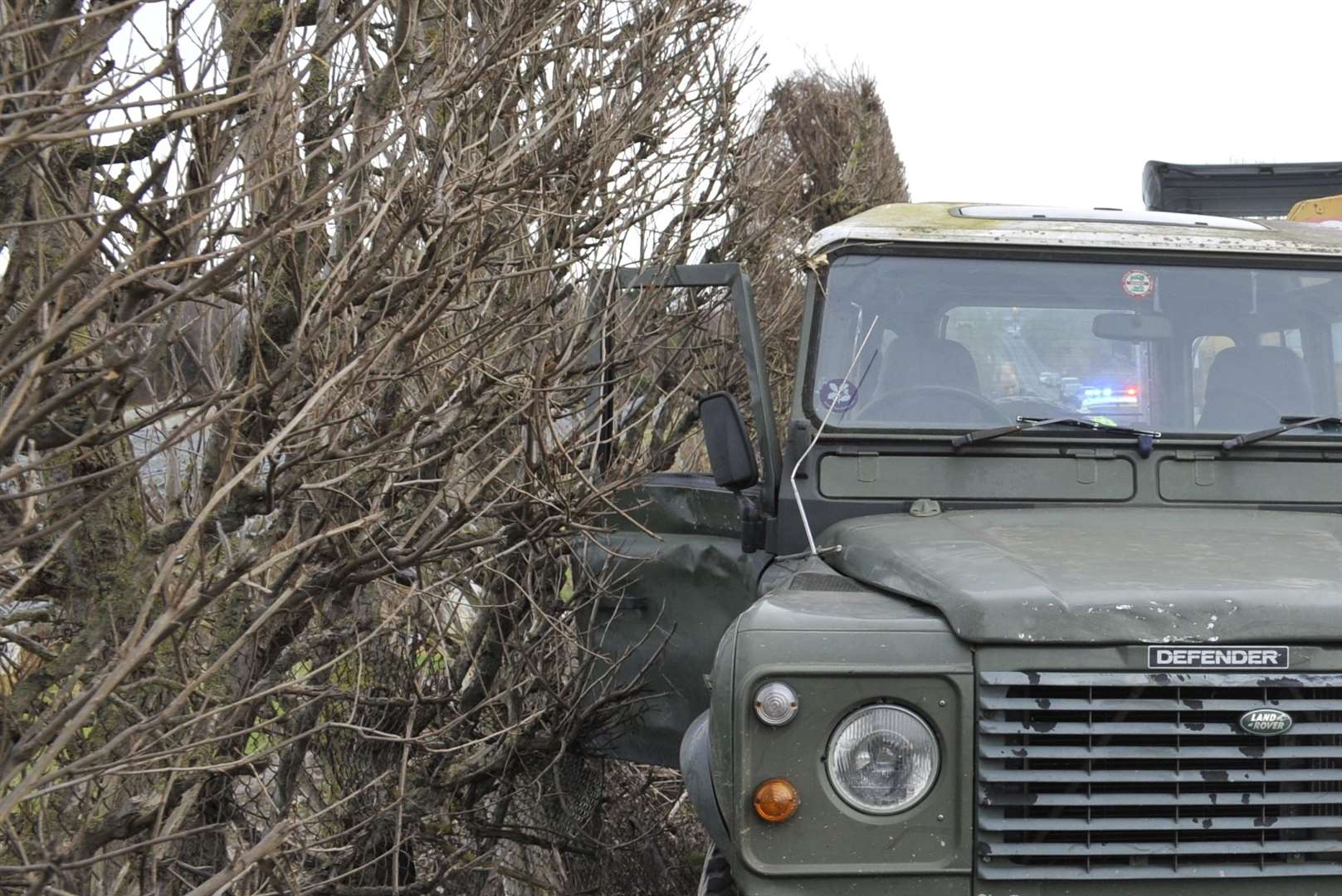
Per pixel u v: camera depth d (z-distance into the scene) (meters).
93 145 3.12
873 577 3.40
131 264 2.61
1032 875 2.84
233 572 2.78
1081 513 3.83
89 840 3.19
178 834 2.91
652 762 4.62
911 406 4.00
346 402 3.58
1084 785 2.88
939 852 2.86
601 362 4.56
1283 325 4.14
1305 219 5.77
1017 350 4.07
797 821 2.85
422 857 4.93
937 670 2.88
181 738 3.41
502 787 5.01
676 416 6.43
